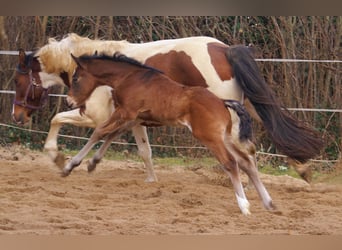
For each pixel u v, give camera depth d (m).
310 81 16.31
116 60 10.56
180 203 10.34
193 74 10.77
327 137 15.95
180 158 16.27
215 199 10.80
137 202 10.40
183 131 16.59
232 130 10.22
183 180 13.16
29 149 16.77
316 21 16.39
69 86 12.35
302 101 16.36
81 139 17.48
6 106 17.73
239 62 10.56
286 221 9.17
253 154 10.52
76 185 11.71
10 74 17.70
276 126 10.44
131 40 17.38
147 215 9.37
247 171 9.80
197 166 14.98
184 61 10.87
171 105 9.79
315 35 16.41
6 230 8.28
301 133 10.50
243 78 10.50
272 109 10.45
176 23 17.08
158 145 16.50
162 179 13.16
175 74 10.95
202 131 9.50
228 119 9.62
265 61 16.33
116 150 17.06
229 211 9.87
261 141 16.34
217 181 12.92
